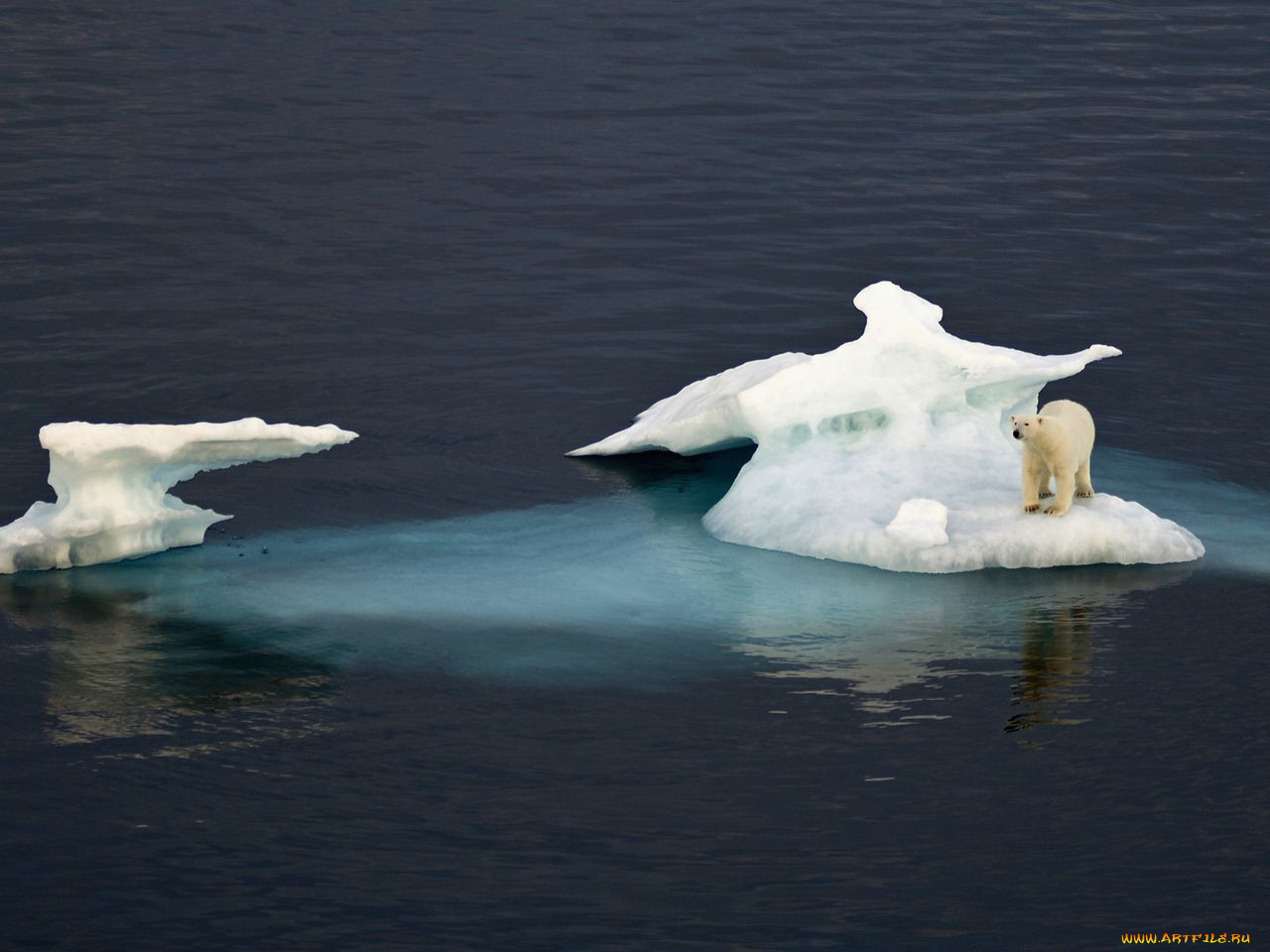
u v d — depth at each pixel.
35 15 137.12
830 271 97.75
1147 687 55.28
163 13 139.00
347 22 137.88
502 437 77.69
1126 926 44.38
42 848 47.28
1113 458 74.88
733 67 129.62
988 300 93.56
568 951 43.47
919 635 58.81
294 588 63.00
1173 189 109.19
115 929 44.09
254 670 56.75
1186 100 124.25
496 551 66.31
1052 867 46.62
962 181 110.31
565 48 133.00
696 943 43.78
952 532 63.94
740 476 70.19
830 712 54.03
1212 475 73.38
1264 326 90.44
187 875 46.25
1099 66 130.88
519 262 98.38
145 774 50.78
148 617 60.59
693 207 106.31
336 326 89.62
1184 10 144.75
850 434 70.31
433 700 54.91
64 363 83.94
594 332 89.62
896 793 49.81
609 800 49.59
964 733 52.78
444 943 43.75
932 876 46.31
